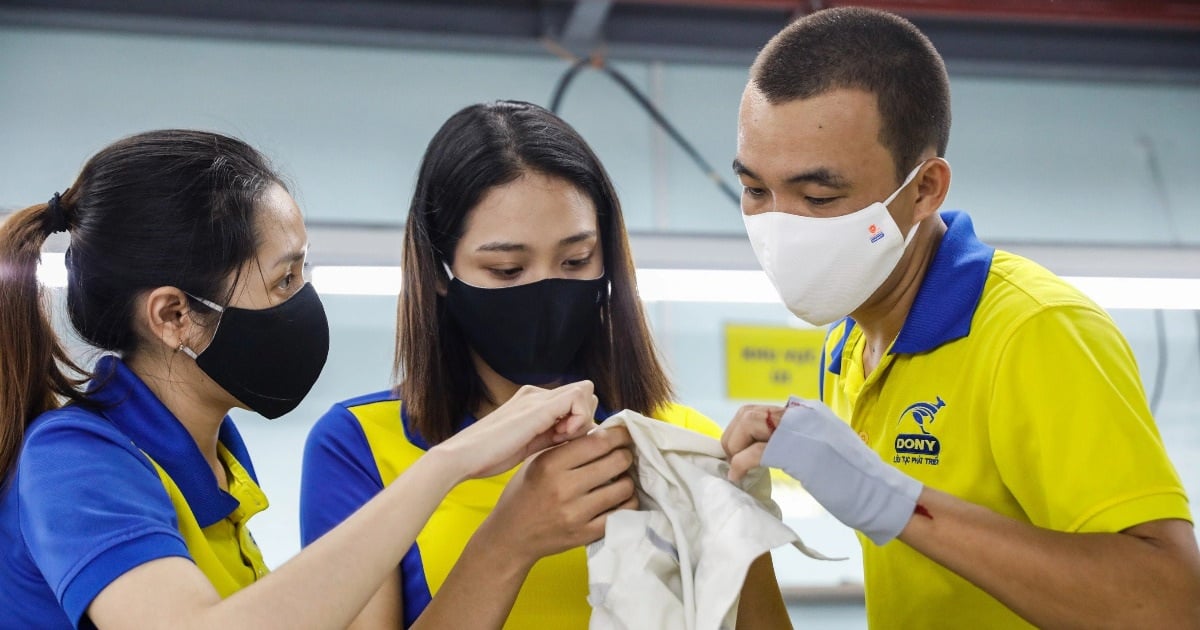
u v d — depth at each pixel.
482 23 3.15
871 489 1.26
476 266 1.49
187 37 3.06
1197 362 3.40
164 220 1.31
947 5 3.06
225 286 1.34
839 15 1.44
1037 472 1.34
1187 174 3.41
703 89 3.28
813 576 3.11
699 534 1.34
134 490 1.20
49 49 3.00
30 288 1.30
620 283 1.61
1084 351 1.33
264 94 3.07
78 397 1.32
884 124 1.39
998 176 3.33
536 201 1.46
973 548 1.23
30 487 1.19
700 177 3.22
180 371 1.38
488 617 1.33
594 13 3.01
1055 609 1.22
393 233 2.68
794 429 1.28
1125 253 2.88
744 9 3.25
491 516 1.37
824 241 1.42
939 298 1.48
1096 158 3.39
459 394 1.58
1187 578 1.22
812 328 3.28
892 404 1.53
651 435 1.38
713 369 3.22
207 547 1.34
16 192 2.90
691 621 1.25
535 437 1.36
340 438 1.54
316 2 3.08
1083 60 3.38
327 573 1.13
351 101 3.11
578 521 1.33
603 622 1.30
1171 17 3.17
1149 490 1.27
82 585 1.12
